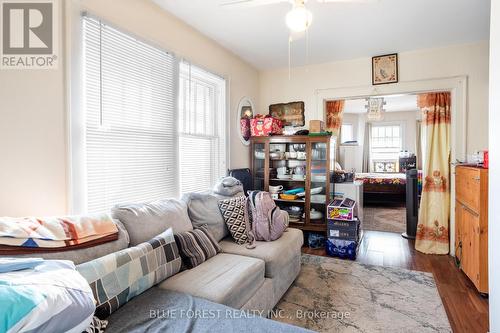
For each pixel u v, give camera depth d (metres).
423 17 2.62
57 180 1.72
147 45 2.34
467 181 2.68
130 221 1.83
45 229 1.37
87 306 1.06
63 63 1.75
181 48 2.71
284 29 2.88
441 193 3.46
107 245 1.58
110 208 2.01
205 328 1.22
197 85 3.05
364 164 7.80
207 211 2.51
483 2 2.36
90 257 1.47
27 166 1.59
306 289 2.50
